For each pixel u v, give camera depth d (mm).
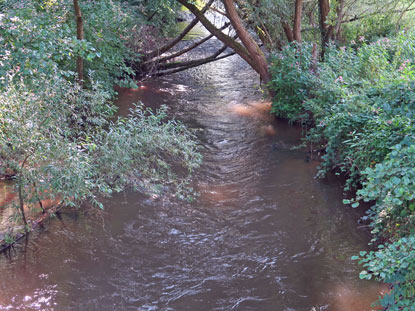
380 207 5137
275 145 9359
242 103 12258
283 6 11320
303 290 5043
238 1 11406
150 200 6977
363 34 13117
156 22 15664
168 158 8469
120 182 6613
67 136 6641
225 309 4781
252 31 14305
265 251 5785
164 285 5152
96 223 6328
